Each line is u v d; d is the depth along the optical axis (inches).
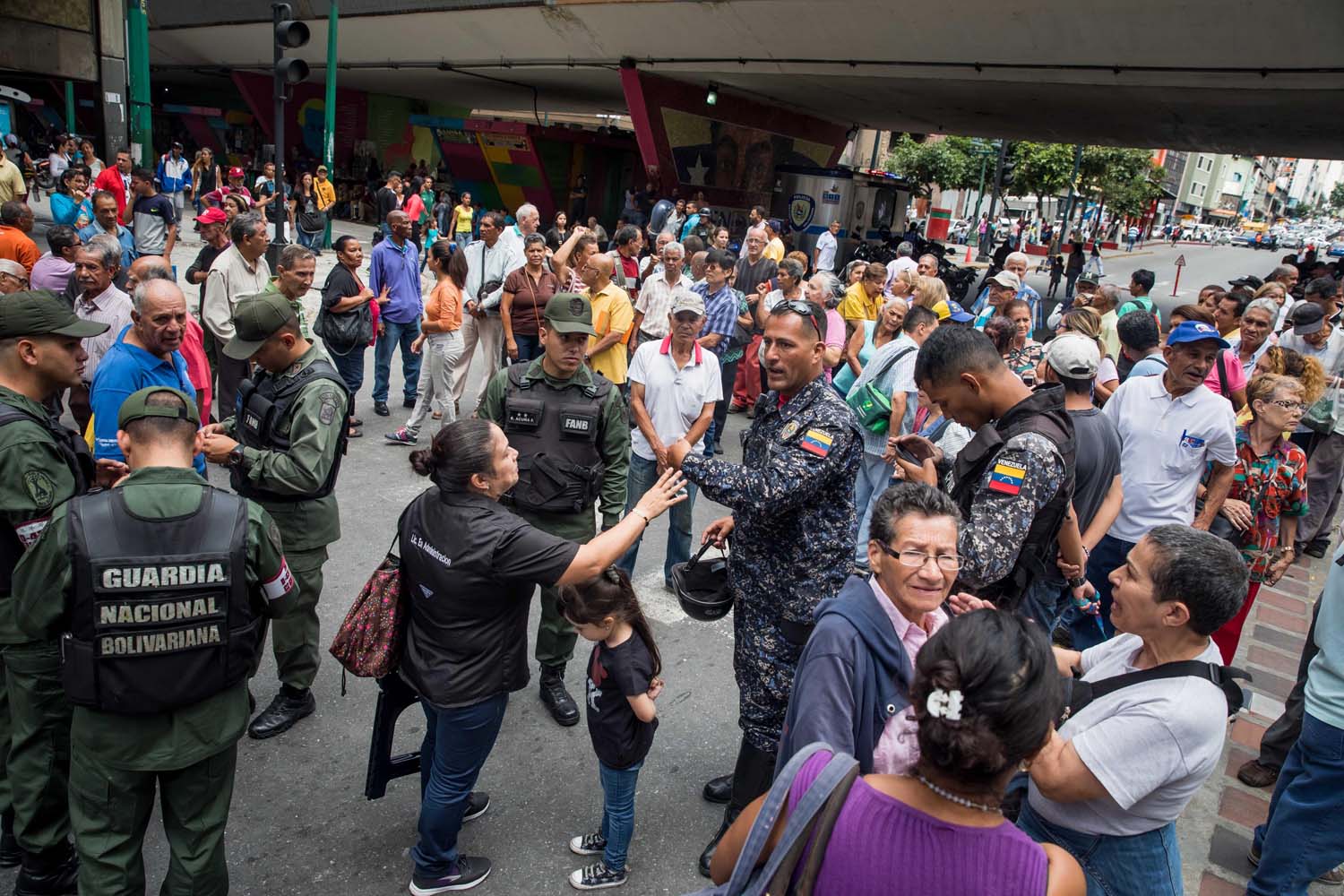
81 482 108.3
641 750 116.5
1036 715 51.8
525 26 850.8
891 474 213.2
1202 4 501.0
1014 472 100.0
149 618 87.7
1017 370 257.9
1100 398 226.1
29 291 106.4
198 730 93.1
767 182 1087.6
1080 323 222.5
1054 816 85.7
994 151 1412.4
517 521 103.6
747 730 120.3
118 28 799.1
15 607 89.5
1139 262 1772.9
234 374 252.7
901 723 78.7
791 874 54.1
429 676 106.2
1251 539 167.0
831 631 79.1
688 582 126.3
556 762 146.0
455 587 102.8
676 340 193.5
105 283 205.0
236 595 92.2
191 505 90.9
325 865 120.0
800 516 112.7
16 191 485.1
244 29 1123.3
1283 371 211.9
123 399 142.2
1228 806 148.9
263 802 131.2
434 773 110.9
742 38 739.4
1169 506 161.0
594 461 150.5
